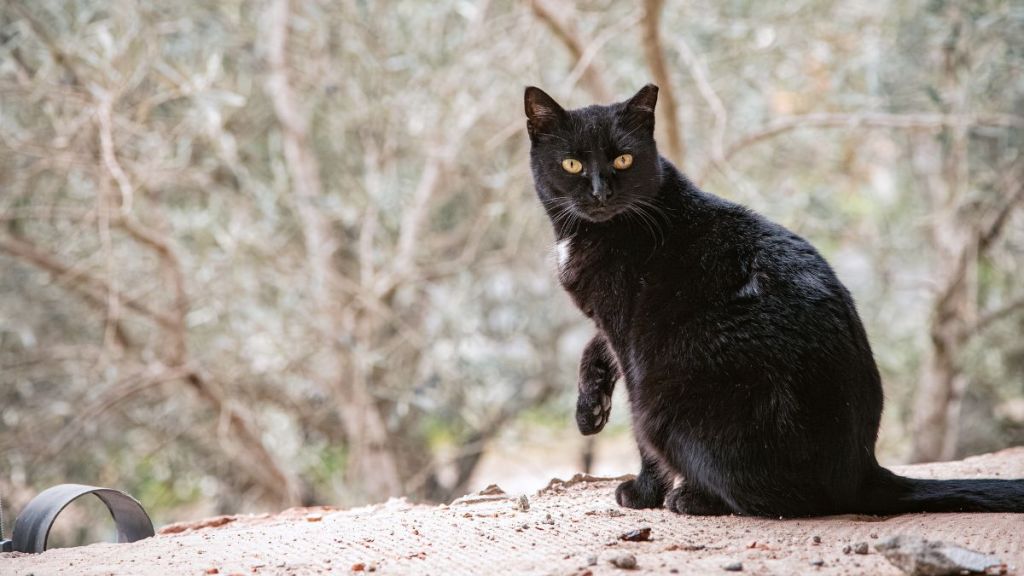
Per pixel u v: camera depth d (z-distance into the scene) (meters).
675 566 3.27
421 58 9.71
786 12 9.97
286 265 9.80
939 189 10.94
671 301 4.37
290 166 10.05
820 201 10.48
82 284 9.58
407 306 11.39
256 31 10.02
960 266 10.13
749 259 4.33
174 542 4.11
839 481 4.06
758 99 10.29
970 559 2.94
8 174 9.01
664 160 5.06
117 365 9.54
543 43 10.38
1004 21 8.59
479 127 10.53
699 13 9.97
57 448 9.48
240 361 9.74
